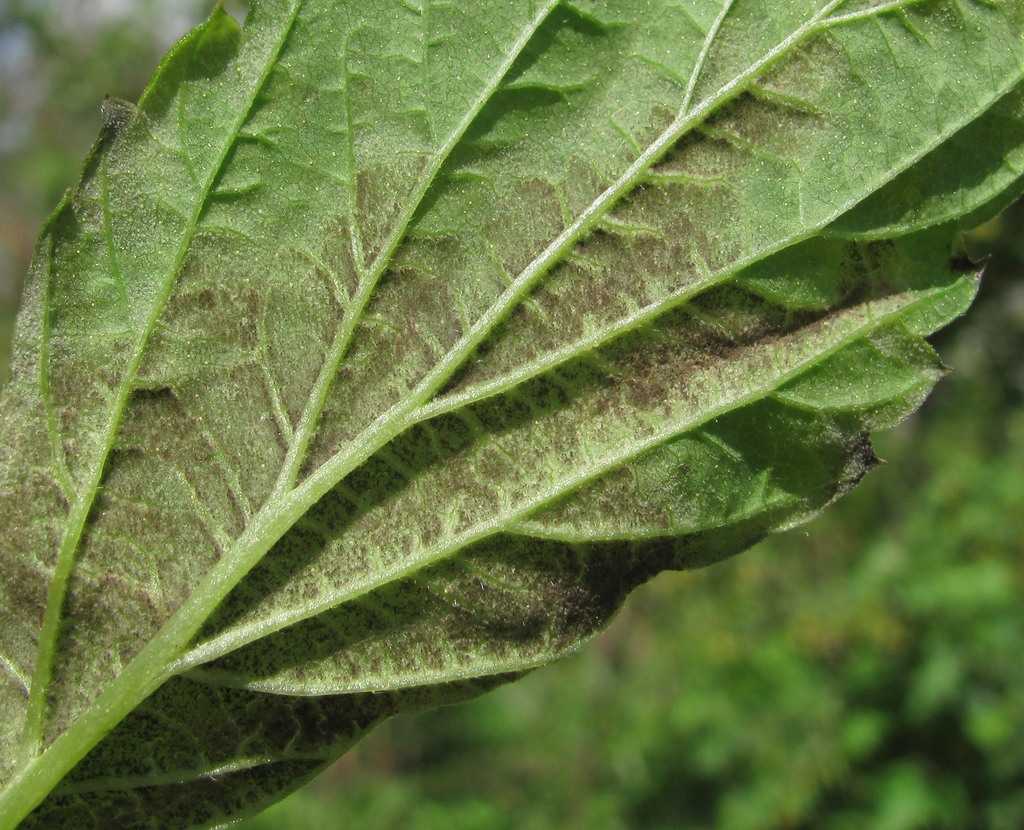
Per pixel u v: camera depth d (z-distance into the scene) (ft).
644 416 0.31
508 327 0.31
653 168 0.30
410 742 1.32
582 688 1.24
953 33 0.30
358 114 0.30
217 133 0.30
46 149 1.60
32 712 0.29
